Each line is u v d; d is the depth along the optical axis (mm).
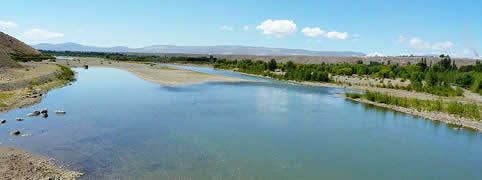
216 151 18953
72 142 19344
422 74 65000
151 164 16359
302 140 22219
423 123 28875
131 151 18250
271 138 22359
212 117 28359
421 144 22203
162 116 27922
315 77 71188
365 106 37938
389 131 25625
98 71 84625
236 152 18984
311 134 23922
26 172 14148
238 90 49906
